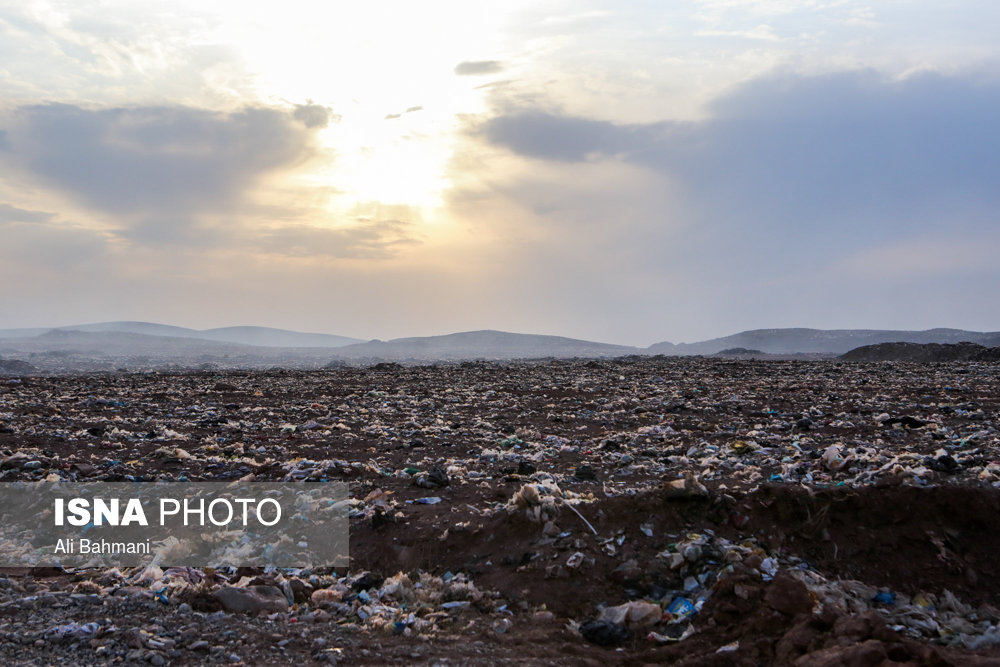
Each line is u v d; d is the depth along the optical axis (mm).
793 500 10352
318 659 7395
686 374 39719
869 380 33281
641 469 14523
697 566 9469
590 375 40188
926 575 9297
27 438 17625
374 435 20094
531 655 7852
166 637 7609
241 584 9430
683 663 7648
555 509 10727
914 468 11906
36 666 6766
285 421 23047
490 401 28812
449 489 13172
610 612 8836
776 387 31016
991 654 7762
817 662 7172
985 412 21531
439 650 7828
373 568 10367
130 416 23516
